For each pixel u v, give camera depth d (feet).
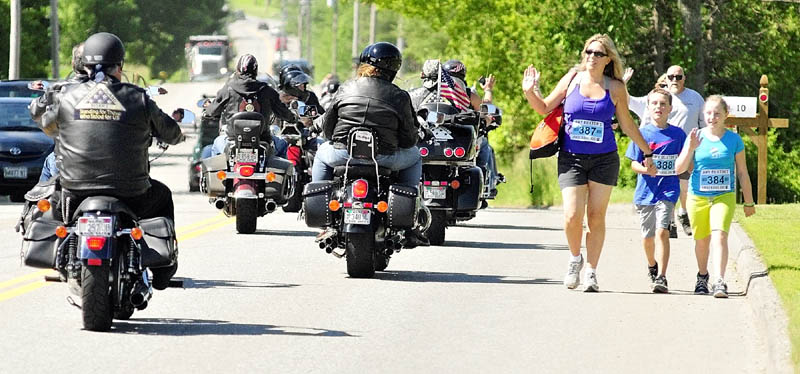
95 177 88.58
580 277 125.80
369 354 85.97
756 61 313.32
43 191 94.02
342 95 118.62
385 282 119.34
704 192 114.73
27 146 227.81
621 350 88.79
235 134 157.17
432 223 152.46
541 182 263.29
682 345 90.94
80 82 92.79
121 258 89.92
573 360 85.25
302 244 151.12
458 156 146.30
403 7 343.46
